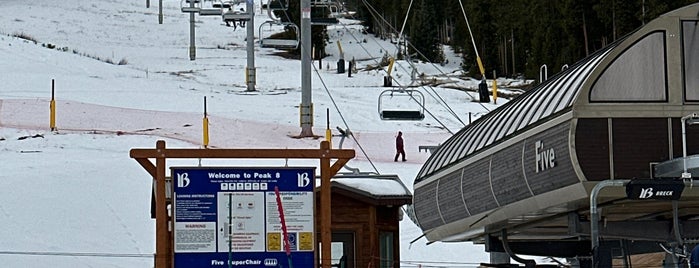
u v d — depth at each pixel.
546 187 23.52
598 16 119.00
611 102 22.09
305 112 67.00
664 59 22.36
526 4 139.38
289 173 25.28
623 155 21.94
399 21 172.62
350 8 182.75
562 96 23.28
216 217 25.03
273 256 25.05
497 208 27.16
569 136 21.97
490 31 143.38
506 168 25.80
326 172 25.73
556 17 125.81
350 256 31.36
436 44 152.88
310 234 25.20
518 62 139.75
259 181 25.17
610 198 22.38
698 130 22.12
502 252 31.91
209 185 25.06
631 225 26.12
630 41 22.31
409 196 31.25
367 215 31.39
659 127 22.19
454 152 32.19
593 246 21.03
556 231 31.59
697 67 22.41
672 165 21.34
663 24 22.39
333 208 31.31
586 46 120.12
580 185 21.95
